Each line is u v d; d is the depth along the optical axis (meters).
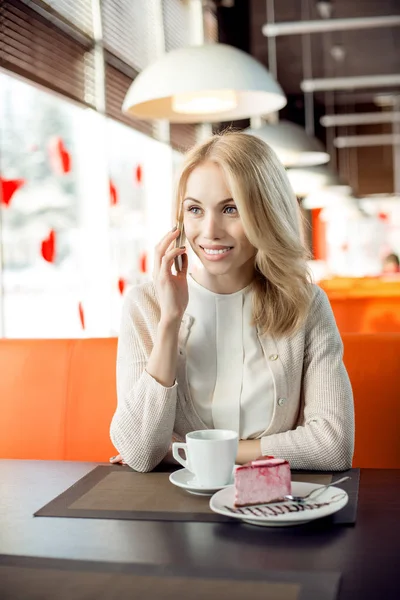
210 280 1.57
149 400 1.38
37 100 3.95
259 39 7.86
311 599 0.75
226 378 1.53
